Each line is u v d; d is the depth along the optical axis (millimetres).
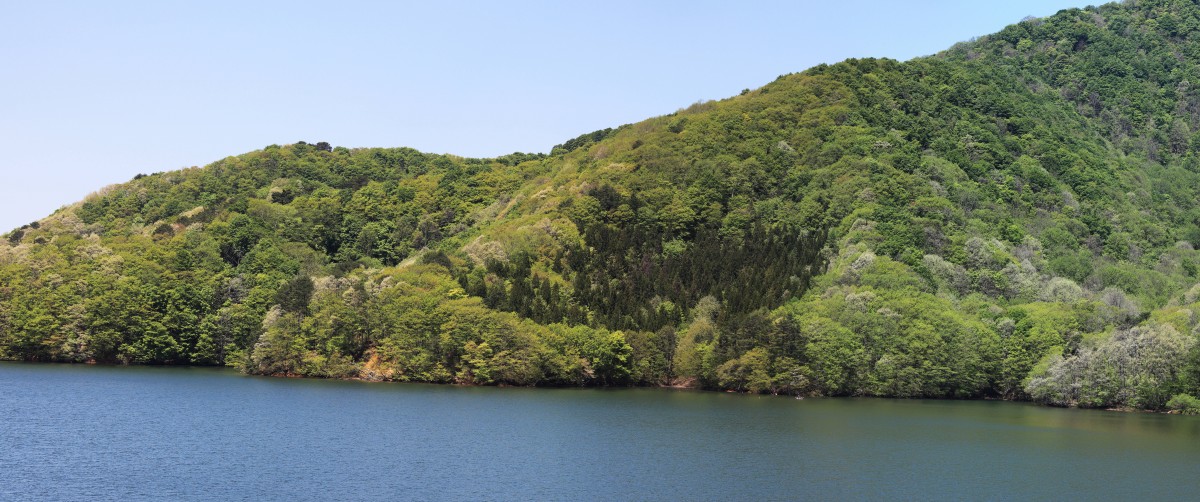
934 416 145875
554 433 122438
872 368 175625
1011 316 180750
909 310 176375
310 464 100062
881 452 111812
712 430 127125
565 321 190750
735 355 179125
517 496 87938
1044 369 166250
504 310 190625
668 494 89562
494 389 178000
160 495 86125
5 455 102500
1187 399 149750
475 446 112062
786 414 145500
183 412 136625
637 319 196125
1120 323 170500
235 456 103625
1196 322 161125
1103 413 152625
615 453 109062
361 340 195875
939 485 94562
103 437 114250
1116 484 95312
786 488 92625
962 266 197000
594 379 190500
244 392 163625
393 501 85438
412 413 139250
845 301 180625
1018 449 114438
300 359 195375
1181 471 101625
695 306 198500
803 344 174375
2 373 190000
